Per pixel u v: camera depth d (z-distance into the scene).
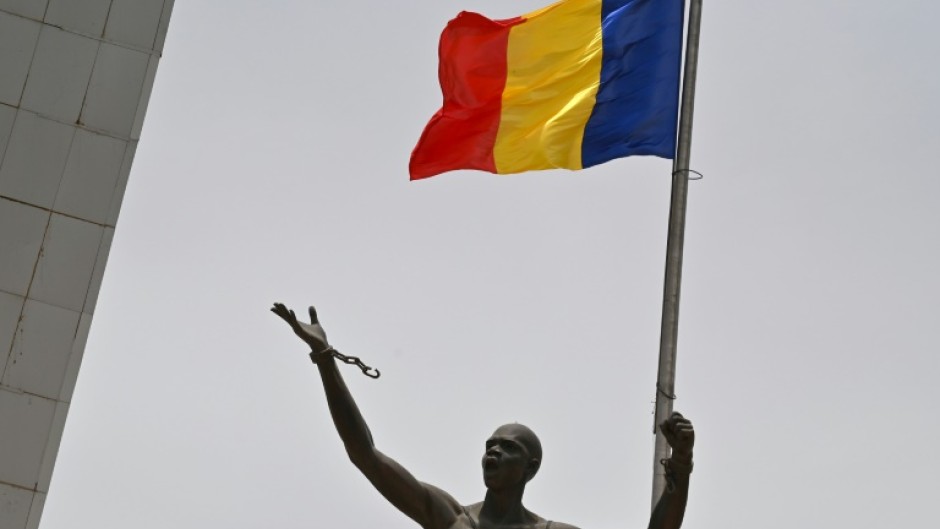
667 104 36.91
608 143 36.94
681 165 35.44
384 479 26.38
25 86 42.00
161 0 43.69
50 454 38.84
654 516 25.19
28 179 41.16
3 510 38.09
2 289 40.00
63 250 40.72
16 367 39.41
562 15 38.12
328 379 26.73
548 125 37.22
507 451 26.61
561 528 26.38
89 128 41.97
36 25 42.59
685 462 25.09
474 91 37.81
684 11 37.81
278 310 26.89
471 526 26.47
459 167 37.56
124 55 42.91
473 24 38.03
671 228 34.53
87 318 40.22
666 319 33.47
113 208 41.38
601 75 37.44
